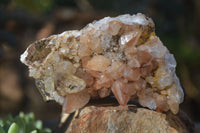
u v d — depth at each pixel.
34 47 0.26
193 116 0.74
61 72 0.26
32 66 0.26
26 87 0.68
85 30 0.26
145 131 0.25
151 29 0.26
